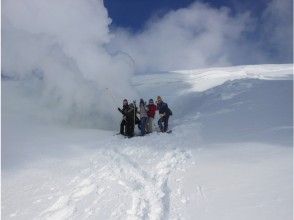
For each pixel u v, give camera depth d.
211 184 6.41
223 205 5.37
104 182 7.62
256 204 5.18
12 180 8.34
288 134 9.71
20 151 10.66
